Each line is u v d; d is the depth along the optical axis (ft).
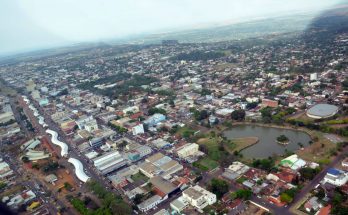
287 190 565.12
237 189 614.34
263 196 578.25
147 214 572.51
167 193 613.93
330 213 497.87
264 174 653.30
